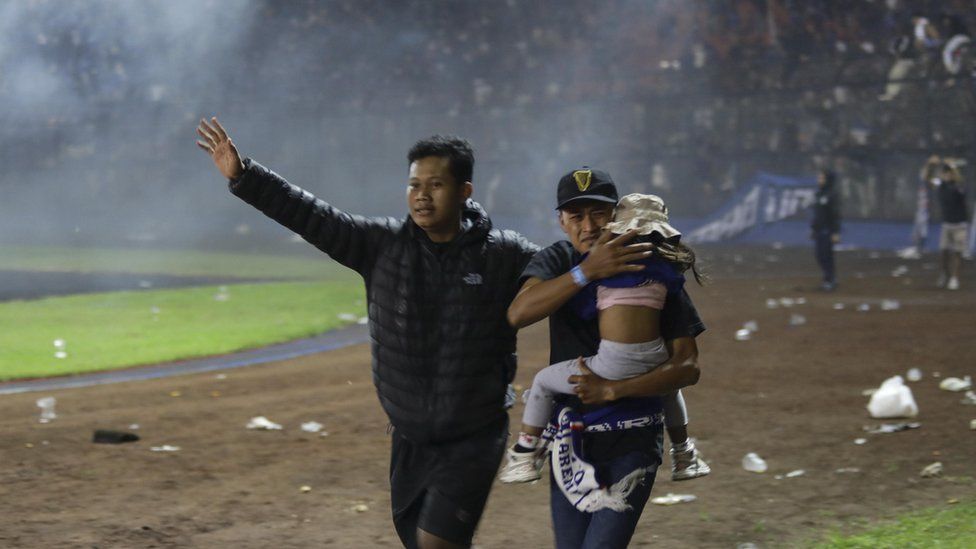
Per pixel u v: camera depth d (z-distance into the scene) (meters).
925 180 33.88
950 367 14.24
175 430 10.93
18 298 24.67
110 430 10.39
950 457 9.27
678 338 4.62
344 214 5.04
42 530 7.43
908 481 8.51
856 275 28.48
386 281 4.95
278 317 21.14
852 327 18.39
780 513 7.71
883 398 11.08
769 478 8.75
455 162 4.79
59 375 14.78
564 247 4.79
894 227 38.19
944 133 37.50
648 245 4.45
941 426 10.54
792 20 43.22
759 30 44.28
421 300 4.89
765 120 42.00
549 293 4.51
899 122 38.78
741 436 10.37
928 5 40.53
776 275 28.61
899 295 23.52
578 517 4.77
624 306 4.51
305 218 4.93
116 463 9.49
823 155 40.22
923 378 13.47
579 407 4.72
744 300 22.95
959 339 16.72
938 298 22.77
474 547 7.13
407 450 5.11
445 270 4.89
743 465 9.13
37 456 9.73
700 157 43.25
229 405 12.38
